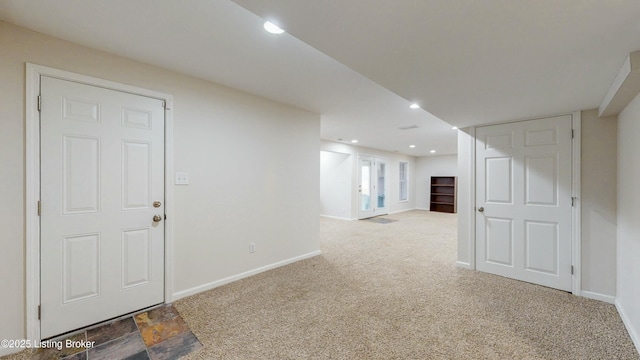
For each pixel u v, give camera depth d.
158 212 2.38
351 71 2.43
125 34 1.83
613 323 2.14
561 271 2.79
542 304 2.46
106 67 2.09
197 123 2.62
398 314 2.27
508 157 3.14
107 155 2.11
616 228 2.49
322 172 8.28
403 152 9.14
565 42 1.43
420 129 5.02
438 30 1.33
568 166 2.76
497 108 2.66
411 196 10.25
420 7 1.15
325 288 2.80
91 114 2.03
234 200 2.95
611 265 2.52
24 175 1.79
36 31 1.80
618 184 2.44
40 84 1.83
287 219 3.56
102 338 1.91
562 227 2.79
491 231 3.26
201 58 2.19
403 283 2.95
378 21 1.26
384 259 3.84
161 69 2.38
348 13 1.19
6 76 1.72
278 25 1.30
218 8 1.53
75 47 1.96
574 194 2.71
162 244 2.40
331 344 1.86
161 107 2.38
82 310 2.01
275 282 2.95
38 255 1.83
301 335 1.96
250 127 3.08
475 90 2.17
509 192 3.13
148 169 2.31
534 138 2.97
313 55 2.13
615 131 2.51
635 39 1.38
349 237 5.33
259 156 3.19
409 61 1.68
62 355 1.74
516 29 1.31
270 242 3.35
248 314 2.26
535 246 2.95
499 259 3.20
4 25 1.71
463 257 3.50
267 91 2.98
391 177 9.09
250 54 2.11
